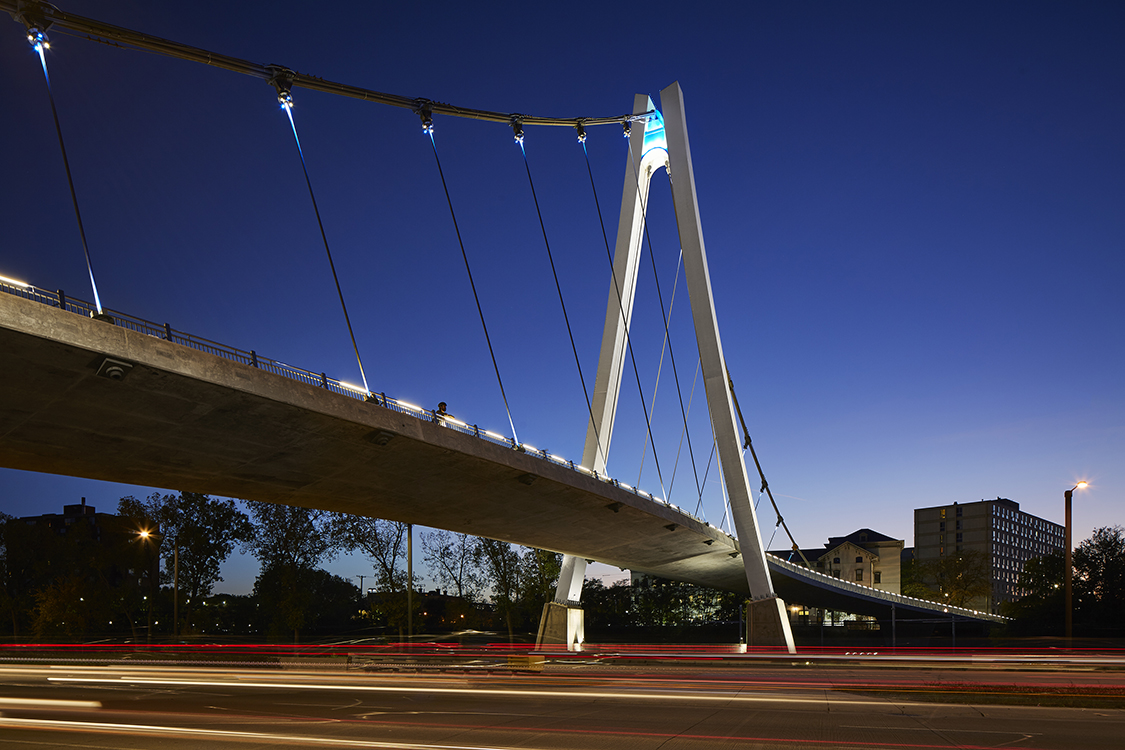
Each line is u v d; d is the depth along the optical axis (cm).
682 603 9606
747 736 1294
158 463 2842
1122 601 6331
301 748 1163
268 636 6531
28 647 6562
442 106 4453
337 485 3369
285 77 3431
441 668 3516
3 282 2005
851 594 8225
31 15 2461
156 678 3053
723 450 5962
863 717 1584
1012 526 16462
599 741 1230
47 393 2222
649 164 6669
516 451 3647
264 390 2500
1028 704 1883
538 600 7006
